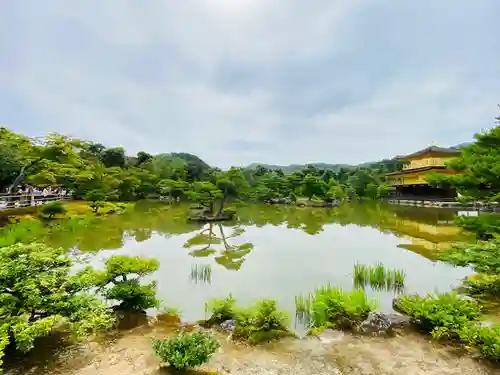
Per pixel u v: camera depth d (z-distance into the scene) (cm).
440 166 4278
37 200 3055
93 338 699
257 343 714
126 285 827
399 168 6656
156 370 579
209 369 601
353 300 845
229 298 897
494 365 612
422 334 745
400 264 1406
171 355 577
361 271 1175
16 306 604
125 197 4975
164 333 749
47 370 573
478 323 746
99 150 6562
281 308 927
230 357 653
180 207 4259
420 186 4794
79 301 646
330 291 912
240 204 4691
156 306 877
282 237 2147
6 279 615
